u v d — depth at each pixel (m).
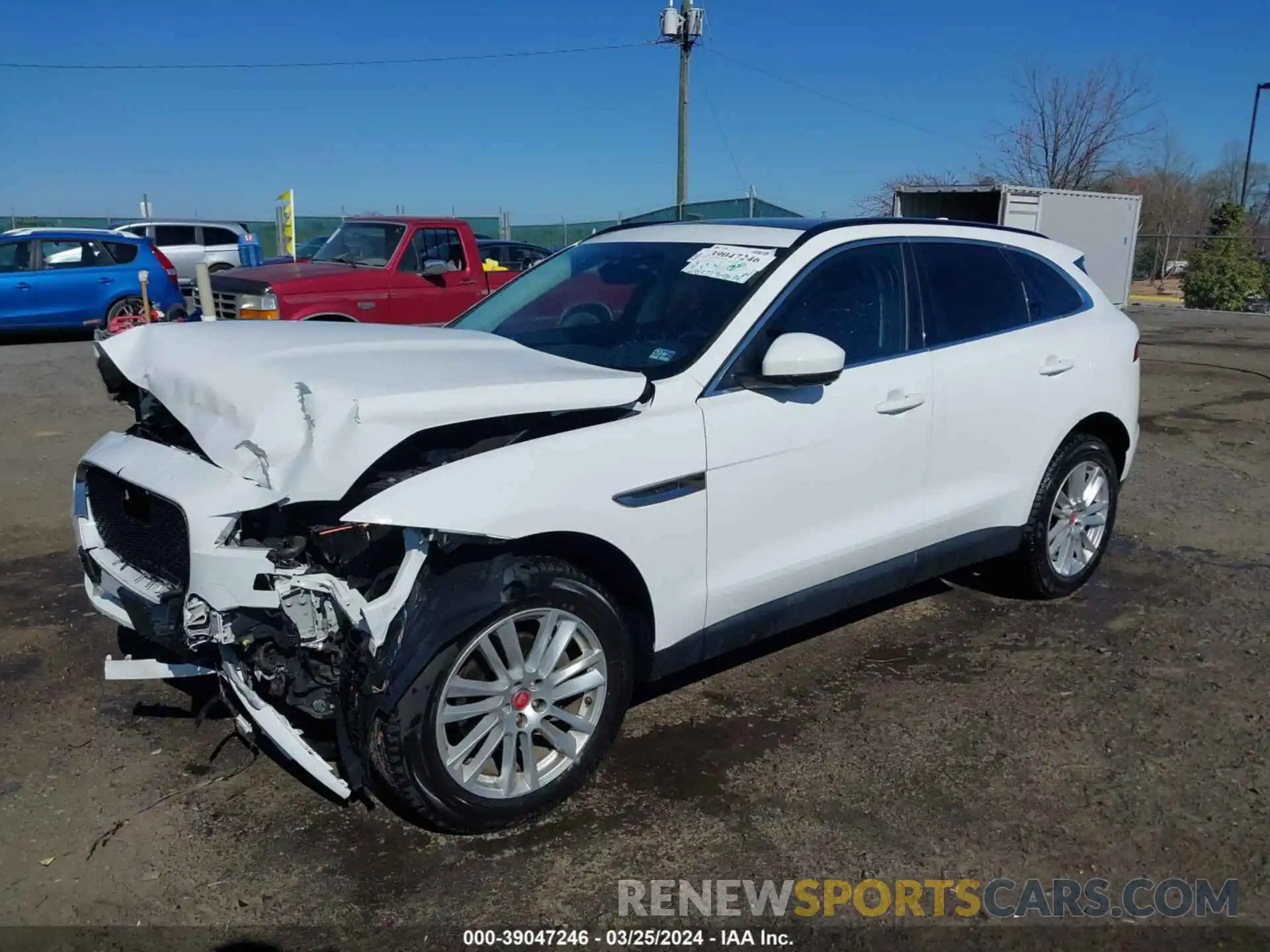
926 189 21.64
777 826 3.29
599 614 3.28
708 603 3.63
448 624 2.94
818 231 4.14
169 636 3.09
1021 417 4.66
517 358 3.64
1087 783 3.54
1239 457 8.32
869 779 3.56
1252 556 5.87
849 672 4.38
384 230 11.51
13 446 8.42
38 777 3.53
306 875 3.04
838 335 4.05
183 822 3.29
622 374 3.45
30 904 2.91
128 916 2.87
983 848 3.19
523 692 3.18
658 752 3.73
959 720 3.97
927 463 4.29
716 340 3.73
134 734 3.83
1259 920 2.89
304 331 3.88
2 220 31.62
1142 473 7.77
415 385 3.11
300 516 3.10
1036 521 4.88
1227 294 24.72
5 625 4.78
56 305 15.68
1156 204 42.91
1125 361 5.16
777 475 3.75
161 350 3.64
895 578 4.30
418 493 2.93
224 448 3.04
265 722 3.06
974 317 4.59
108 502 3.54
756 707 4.07
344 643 2.97
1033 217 21.12
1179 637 4.75
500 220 31.25
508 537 3.04
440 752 3.01
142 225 21.97
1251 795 3.47
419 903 2.93
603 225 31.61
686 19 27.84
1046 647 4.64
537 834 3.24
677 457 3.45
